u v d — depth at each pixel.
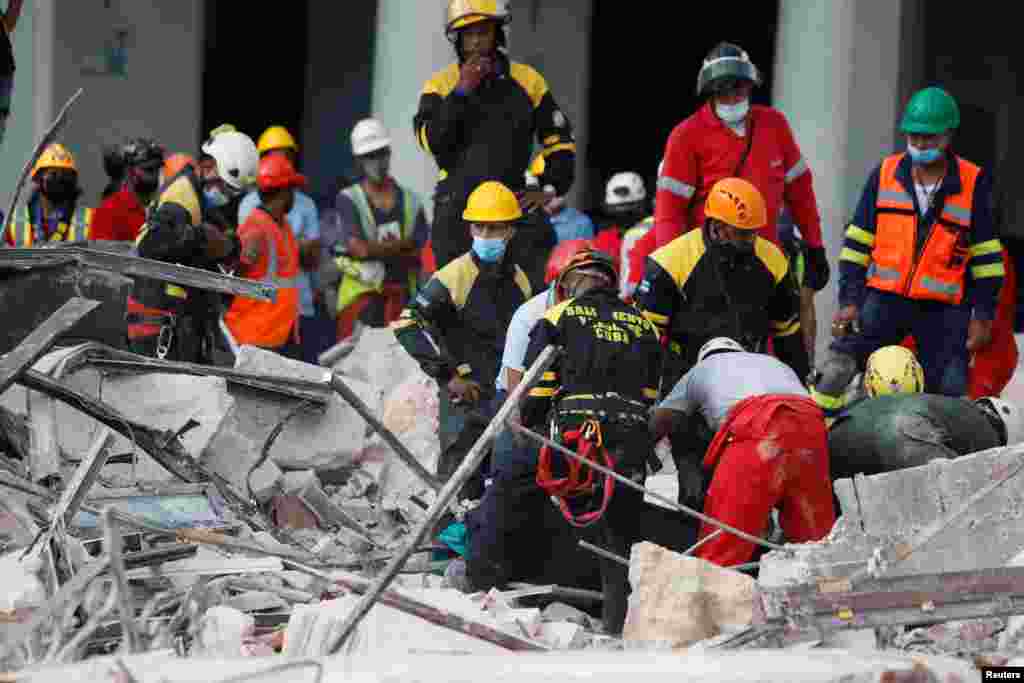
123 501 23.95
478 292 27.58
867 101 43.16
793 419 23.61
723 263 26.42
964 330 31.08
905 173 30.92
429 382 32.59
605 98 61.00
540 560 24.72
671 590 20.88
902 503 22.84
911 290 30.91
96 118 52.81
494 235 27.34
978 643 20.80
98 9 52.56
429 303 27.48
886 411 24.88
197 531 22.11
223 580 21.73
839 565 21.75
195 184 31.45
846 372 31.22
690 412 24.86
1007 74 54.66
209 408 26.86
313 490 27.92
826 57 43.06
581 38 54.94
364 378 36.06
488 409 27.42
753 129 29.97
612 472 21.75
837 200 42.94
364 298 41.59
